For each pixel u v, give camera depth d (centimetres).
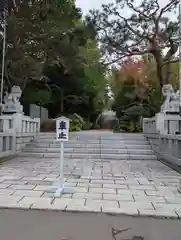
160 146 955
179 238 306
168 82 1564
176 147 787
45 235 309
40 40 1254
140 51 1527
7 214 374
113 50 1474
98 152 1024
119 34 1446
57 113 2288
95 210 388
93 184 555
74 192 484
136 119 1984
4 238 299
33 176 632
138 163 873
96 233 316
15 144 1009
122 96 2345
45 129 1741
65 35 1288
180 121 975
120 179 613
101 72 1697
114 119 2769
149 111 2009
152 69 2152
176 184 565
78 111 2402
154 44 1482
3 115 1049
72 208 394
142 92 2203
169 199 449
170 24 1414
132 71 2256
